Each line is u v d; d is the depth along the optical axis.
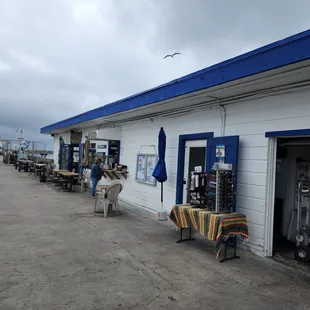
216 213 4.89
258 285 3.75
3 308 2.90
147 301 3.21
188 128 7.16
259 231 5.04
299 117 4.57
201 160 6.77
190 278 3.88
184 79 5.64
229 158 5.46
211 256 4.80
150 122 8.86
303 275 4.13
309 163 5.86
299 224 4.79
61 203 8.98
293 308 3.20
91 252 4.69
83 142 14.73
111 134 10.81
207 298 3.35
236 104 5.74
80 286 3.47
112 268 4.07
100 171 10.72
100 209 8.30
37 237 5.32
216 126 6.25
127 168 10.04
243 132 5.54
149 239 5.62
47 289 3.35
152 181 8.49
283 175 6.39
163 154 7.32
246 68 4.26
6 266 3.94
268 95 5.06
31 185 13.16
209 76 5.00
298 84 4.56
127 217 7.53
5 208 7.79
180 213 5.43
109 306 3.05
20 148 28.94
